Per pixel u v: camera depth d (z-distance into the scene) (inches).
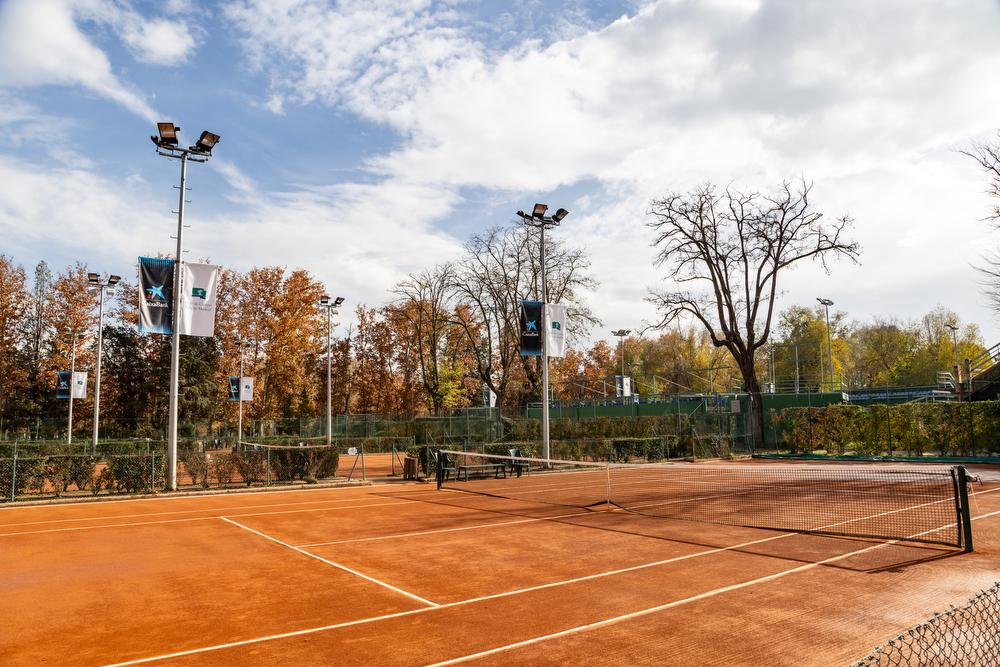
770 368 2982.3
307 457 946.7
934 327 3614.7
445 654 252.1
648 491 816.3
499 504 713.6
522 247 2012.8
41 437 2167.8
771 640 260.5
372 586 359.9
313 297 2497.5
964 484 433.7
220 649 262.7
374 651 257.0
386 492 856.9
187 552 463.5
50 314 2335.1
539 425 1672.0
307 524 587.2
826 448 1430.9
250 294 2449.6
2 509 717.3
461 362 2694.4
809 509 625.0
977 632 256.4
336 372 2888.8
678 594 331.3
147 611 318.0
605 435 1565.0
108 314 2412.6
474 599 329.4
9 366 2326.5
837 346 3393.2
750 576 366.3
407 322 2618.1
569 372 3331.7
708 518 585.9
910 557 409.7
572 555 432.1
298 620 299.6
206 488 869.8
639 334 1784.0
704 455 1385.3
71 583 374.9
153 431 2185.0
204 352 2479.1
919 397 1972.2
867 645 252.7
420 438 1817.2
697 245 1683.1
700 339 3479.3
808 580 354.9
